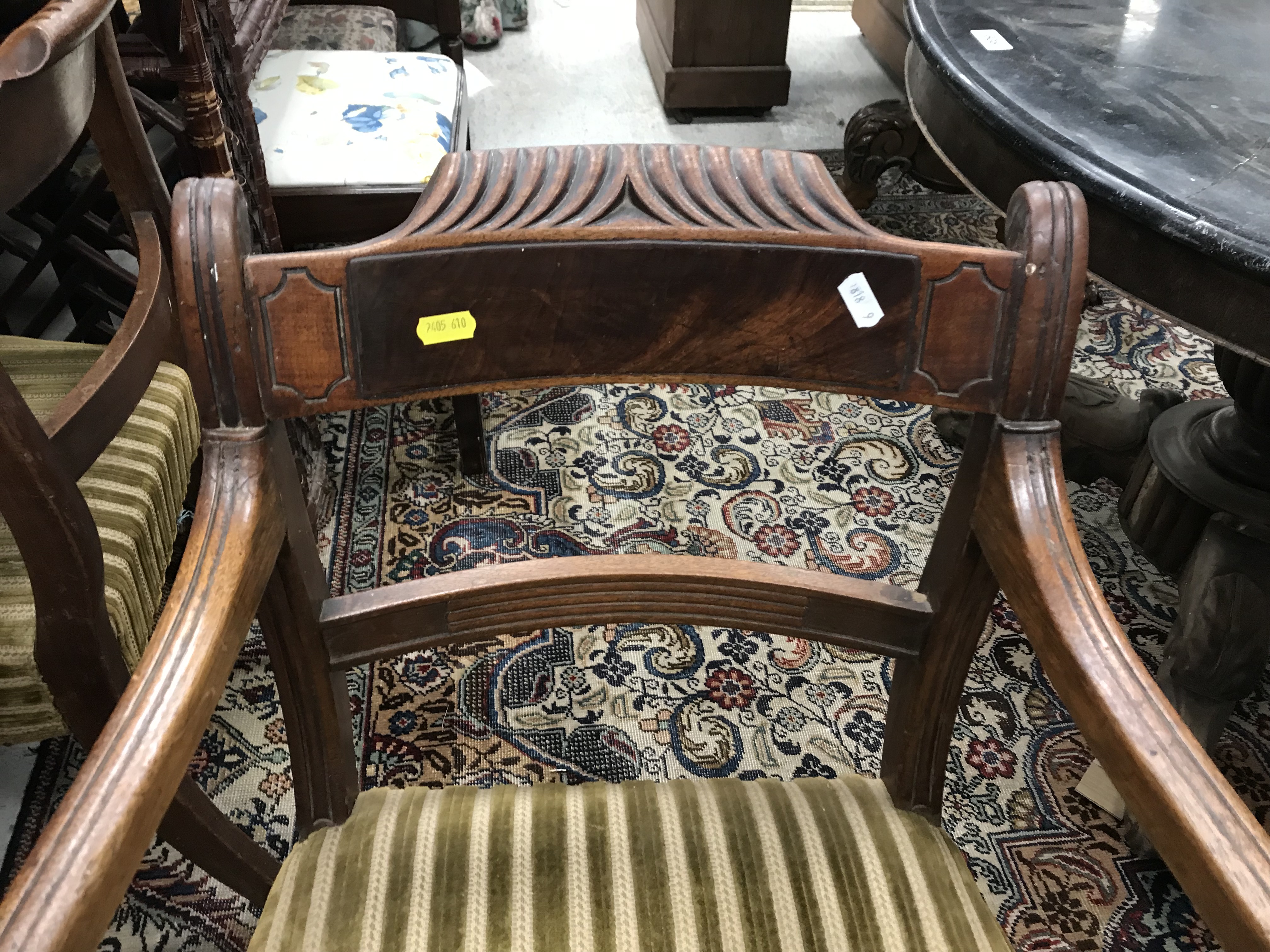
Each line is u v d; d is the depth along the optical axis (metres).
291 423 1.31
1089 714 0.50
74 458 0.71
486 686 1.25
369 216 1.36
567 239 0.55
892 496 1.56
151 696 0.47
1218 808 0.44
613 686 1.26
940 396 0.58
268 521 0.55
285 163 1.35
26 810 1.09
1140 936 1.04
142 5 0.98
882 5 2.72
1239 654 1.08
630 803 0.67
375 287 0.54
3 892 1.02
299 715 0.64
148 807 0.44
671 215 0.56
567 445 1.63
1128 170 0.79
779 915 0.60
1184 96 0.92
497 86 2.78
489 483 1.54
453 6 2.02
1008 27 1.05
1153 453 1.27
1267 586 1.12
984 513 0.59
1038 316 0.54
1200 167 0.80
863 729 1.23
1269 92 0.94
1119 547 1.51
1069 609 0.52
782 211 0.56
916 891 0.62
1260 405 1.17
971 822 1.13
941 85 0.99
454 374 0.58
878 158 1.98
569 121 2.62
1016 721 1.24
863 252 0.55
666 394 1.75
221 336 0.51
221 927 1.00
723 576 0.67
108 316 1.48
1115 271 0.82
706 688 1.27
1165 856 0.46
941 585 0.64
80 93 0.68
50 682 0.73
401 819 0.66
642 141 2.55
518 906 0.60
